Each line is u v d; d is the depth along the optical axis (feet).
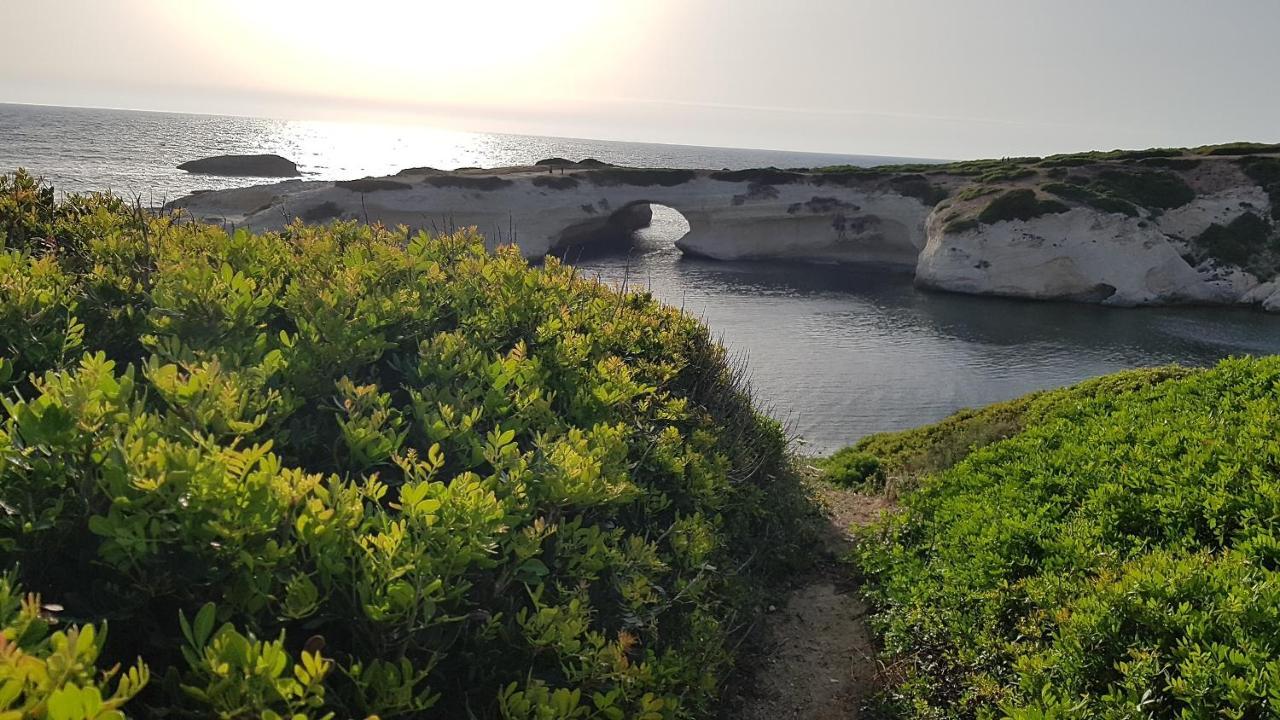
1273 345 131.95
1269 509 20.83
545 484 13.92
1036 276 173.88
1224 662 14.89
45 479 9.54
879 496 41.37
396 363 17.87
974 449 40.47
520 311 22.04
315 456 14.25
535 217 219.20
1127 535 22.02
